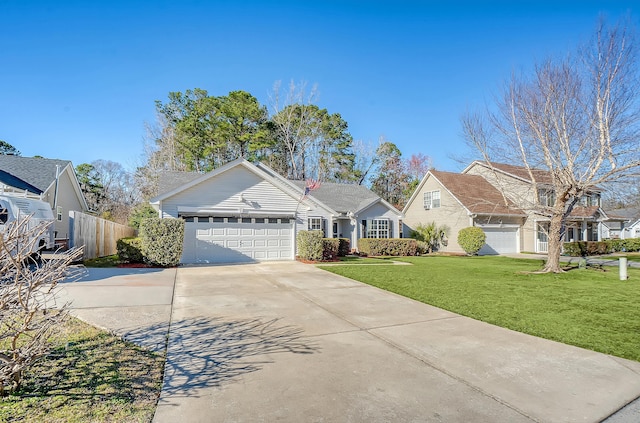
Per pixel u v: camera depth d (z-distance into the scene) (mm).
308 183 20062
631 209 34969
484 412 2936
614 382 3582
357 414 2842
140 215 24828
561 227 12828
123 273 10469
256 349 4316
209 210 14523
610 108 11516
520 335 5109
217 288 8367
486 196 24203
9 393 2994
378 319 5859
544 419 2855
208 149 30500
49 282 3221
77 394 3055
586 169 12297
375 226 21781
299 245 15578
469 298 7738
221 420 2713
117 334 4734
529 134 12828
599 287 9477
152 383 3342
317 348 4395
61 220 19266
